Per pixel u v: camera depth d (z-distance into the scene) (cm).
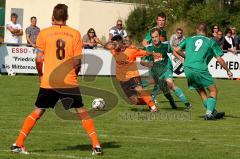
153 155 1997
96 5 11494
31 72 5484
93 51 5516
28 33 5391
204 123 2820
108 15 11706
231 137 2412
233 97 4194
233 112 3303
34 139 2258
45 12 10969
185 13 11631
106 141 2256
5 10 10712
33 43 5378
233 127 2702
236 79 6034
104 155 1972
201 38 2969
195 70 2942
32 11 10912
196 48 2956
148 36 3281
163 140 2300
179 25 11344
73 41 1947
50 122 2712
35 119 1973
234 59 6003
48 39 1941
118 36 3180
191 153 2044
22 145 1975
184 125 2734
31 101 3528
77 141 2231
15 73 5447
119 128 2597
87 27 11388
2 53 5394
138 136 2386
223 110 3400
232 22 10975
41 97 1955
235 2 11356
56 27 1955
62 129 2520
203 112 3253
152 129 2588
